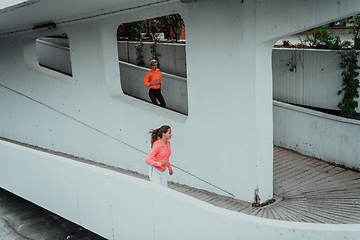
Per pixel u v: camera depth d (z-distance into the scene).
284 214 5.45
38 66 11.01
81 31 8.70
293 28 5.04
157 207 4.38
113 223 5.02
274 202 6.01
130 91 12.22
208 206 3.90
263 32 5.31
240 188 6.12
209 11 5.93
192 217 4.02
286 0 5.01
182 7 6.37
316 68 8.12
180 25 12.17
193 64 6.46
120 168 8.70
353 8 4.55
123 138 8.38
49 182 6.01
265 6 5.21
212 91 6.22
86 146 9.55
